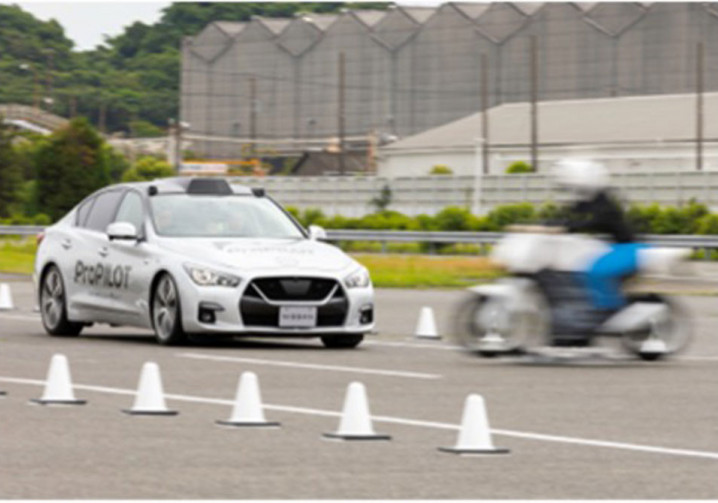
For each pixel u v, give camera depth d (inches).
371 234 4379.9
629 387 1120.2
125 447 777.6
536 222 1323.8
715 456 782.5
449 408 978.1
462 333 1333.7
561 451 793.6
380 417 927.7
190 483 672.4
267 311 1362.0
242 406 873.5
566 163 1321.4
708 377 1202.6
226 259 1379.2
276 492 653.9
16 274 3061.0
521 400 1028.5
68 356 1304.1
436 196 7367.1
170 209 1473.9
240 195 1513.3
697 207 5157.5
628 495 663.8
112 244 1475.1
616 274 1307.8
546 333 1314.0
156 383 922.1
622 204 1323.8
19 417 891.4
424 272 3115.2
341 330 1395.2
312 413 937.5
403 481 689.6
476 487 677.3
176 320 1384.1
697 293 2581.2
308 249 1427.2
